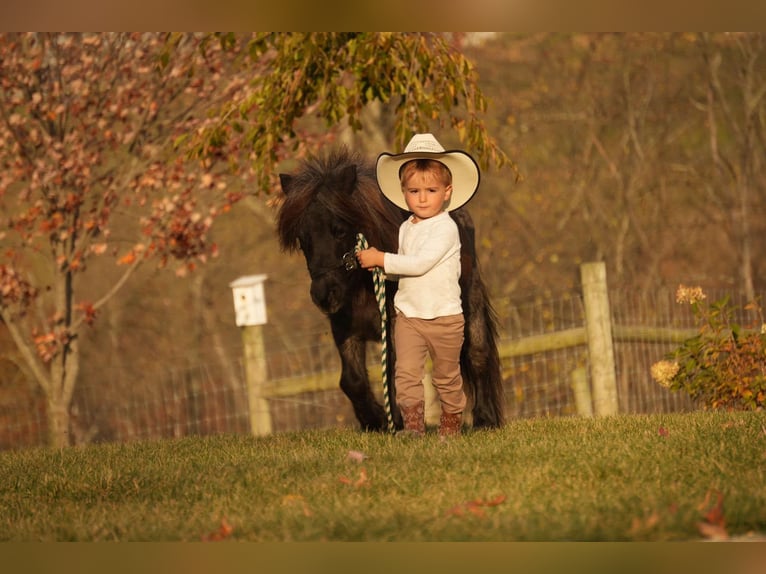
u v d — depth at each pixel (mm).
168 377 22438
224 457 7078
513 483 5273
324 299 7285
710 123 23453
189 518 5055
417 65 11031
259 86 13922
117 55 15148
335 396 17328
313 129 19688
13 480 6797
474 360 8375
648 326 12453
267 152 11219
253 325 11883
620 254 22625
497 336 8680
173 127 15086
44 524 5141
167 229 15008
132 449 8461
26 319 18406
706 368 10344
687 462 5598
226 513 5098
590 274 11688
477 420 8398
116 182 15297
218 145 11672
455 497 5086
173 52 14914
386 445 6867
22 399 18312
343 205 7340
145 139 15344
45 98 14711
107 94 15211
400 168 7059
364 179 7836
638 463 5598
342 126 17922
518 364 15352
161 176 14852
